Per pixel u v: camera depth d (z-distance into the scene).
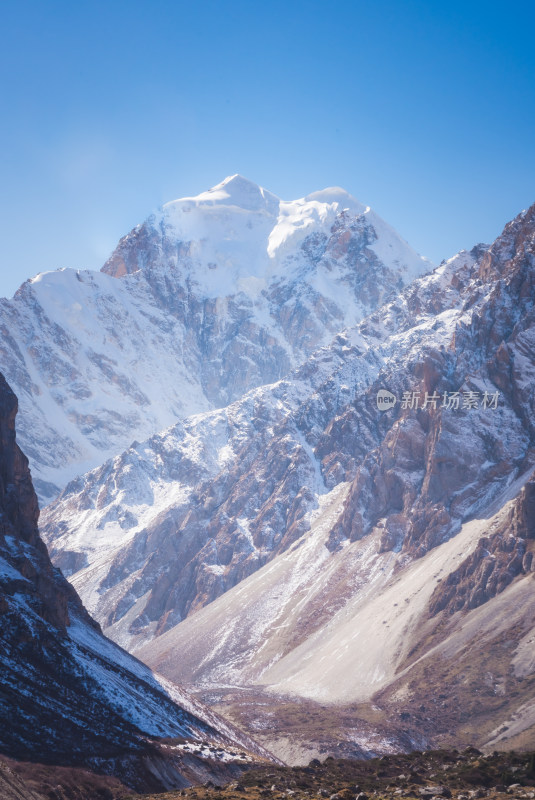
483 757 107.06
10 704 135.12
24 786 103.25
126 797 99.88
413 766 114.12
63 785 119.00
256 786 102.50
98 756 132.38
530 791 84.94
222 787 102.31
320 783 105.25
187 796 94.50
